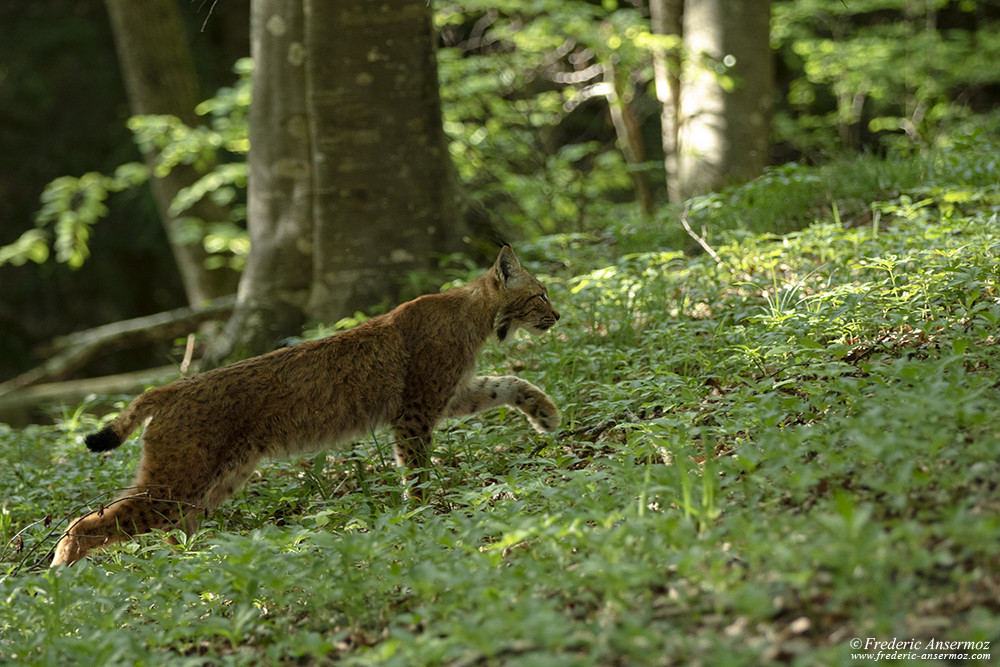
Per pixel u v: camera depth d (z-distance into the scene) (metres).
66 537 8.78
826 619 5.25
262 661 6.37
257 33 16.20
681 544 5.91
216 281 27.45
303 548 7.57
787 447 6.62
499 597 5.86
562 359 11.09
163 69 26.09
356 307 15.35
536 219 22.36
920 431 6.38
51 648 6.32
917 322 9.34
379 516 7.48
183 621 6.69
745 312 11.11
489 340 11.16
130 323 19.73
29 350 36.03
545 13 26.28
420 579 6.00
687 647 5.15
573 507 7.26
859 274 11.29
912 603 5.23
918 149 17.20
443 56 24.16
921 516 5.86
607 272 12.80
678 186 20.52
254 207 16.44
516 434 10.42
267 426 9.33
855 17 35.81
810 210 15.42
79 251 27.62
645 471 7.22
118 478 11.14
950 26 35.81
